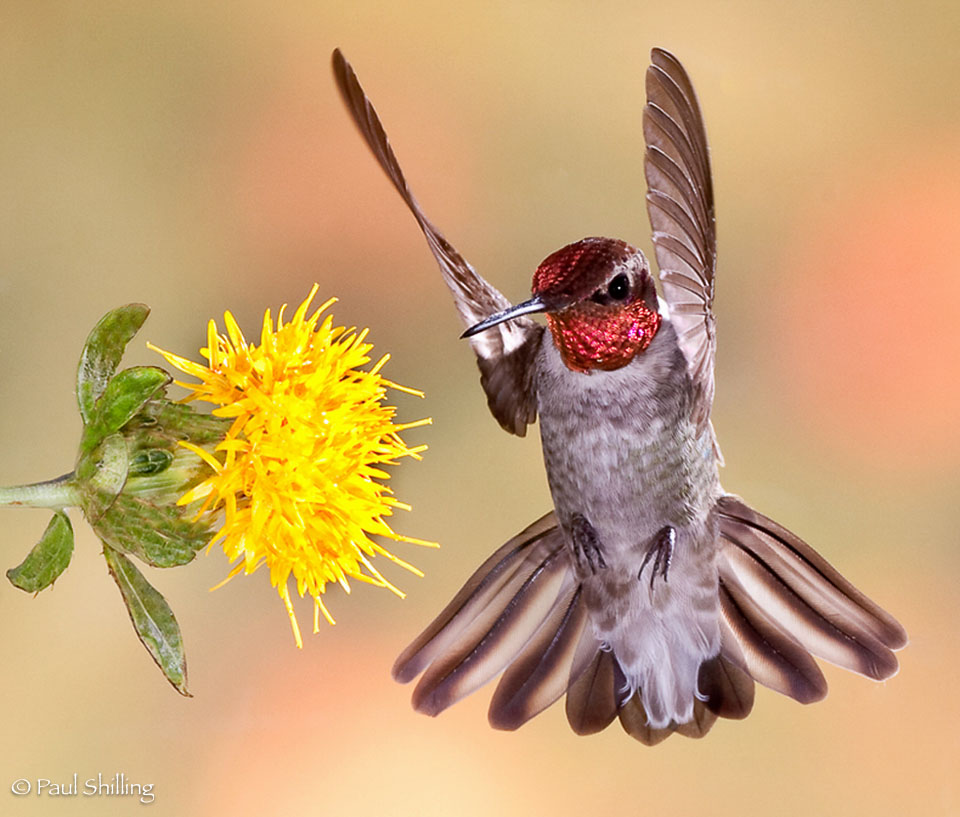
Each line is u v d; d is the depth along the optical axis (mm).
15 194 2174
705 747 2178
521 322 2053
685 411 2043
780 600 2049
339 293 2178
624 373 2041
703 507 2051
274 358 2031
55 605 2148
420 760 2154
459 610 2049
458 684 2045
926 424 2180
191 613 2156
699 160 2002
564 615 2051
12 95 2180
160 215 2178
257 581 2160
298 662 2156
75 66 2182
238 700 2150
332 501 2031
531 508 2176
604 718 2047
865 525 2176
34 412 2158
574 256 2033
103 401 2016
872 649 2045
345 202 2184
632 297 2039
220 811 2137
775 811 2170
